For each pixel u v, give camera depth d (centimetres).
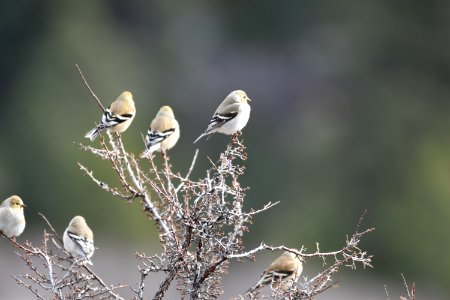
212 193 1124
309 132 4241
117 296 1121
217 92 4681
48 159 3828
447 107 4291
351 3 4606
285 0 4759
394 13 4503
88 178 3725
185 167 3988
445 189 3781
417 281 3559
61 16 4419
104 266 2927
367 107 4278
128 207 3681
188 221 1120
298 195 3912
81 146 1159
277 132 4325
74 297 1115
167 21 4962
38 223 3738
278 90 4600
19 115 4012
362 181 3912
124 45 4716
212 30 4922
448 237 3609
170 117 1566
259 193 3947
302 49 4709
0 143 3919
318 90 4519
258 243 3722
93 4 4634
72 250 1404
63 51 4266
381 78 4422
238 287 2630
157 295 1125
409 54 4456
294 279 1118
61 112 4031
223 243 1124
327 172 3984
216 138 4009
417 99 4272
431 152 3956
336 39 4638
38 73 4200
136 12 4959
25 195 3781
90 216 3694
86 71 4259
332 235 3694
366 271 3547
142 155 1280
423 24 4469
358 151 4044
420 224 3653
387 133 4094
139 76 4512
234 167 1138
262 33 4834
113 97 4253
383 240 3638
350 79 4478
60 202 3747
